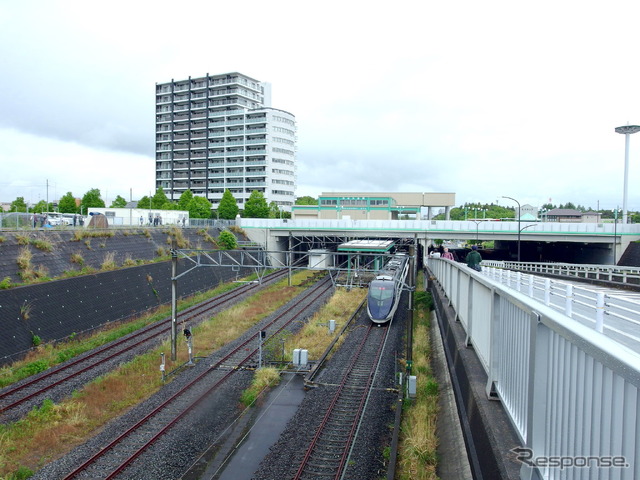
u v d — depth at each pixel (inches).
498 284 369.4
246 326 1111.0
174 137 4232.3
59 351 861.8
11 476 451.5
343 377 754.2
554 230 1812.3
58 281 980.6
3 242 976.3
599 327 248.7
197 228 1948.8
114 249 1347.2
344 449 513.0
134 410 614.2
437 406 595.5
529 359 247.3
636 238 1753.2
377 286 1193.4
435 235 1983.3
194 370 781.3
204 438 548.7
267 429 577.3
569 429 195.6
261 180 3941.9
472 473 336.8
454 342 597.9
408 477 442.9
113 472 459.5
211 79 4128.9
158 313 1239.5
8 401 629.9
